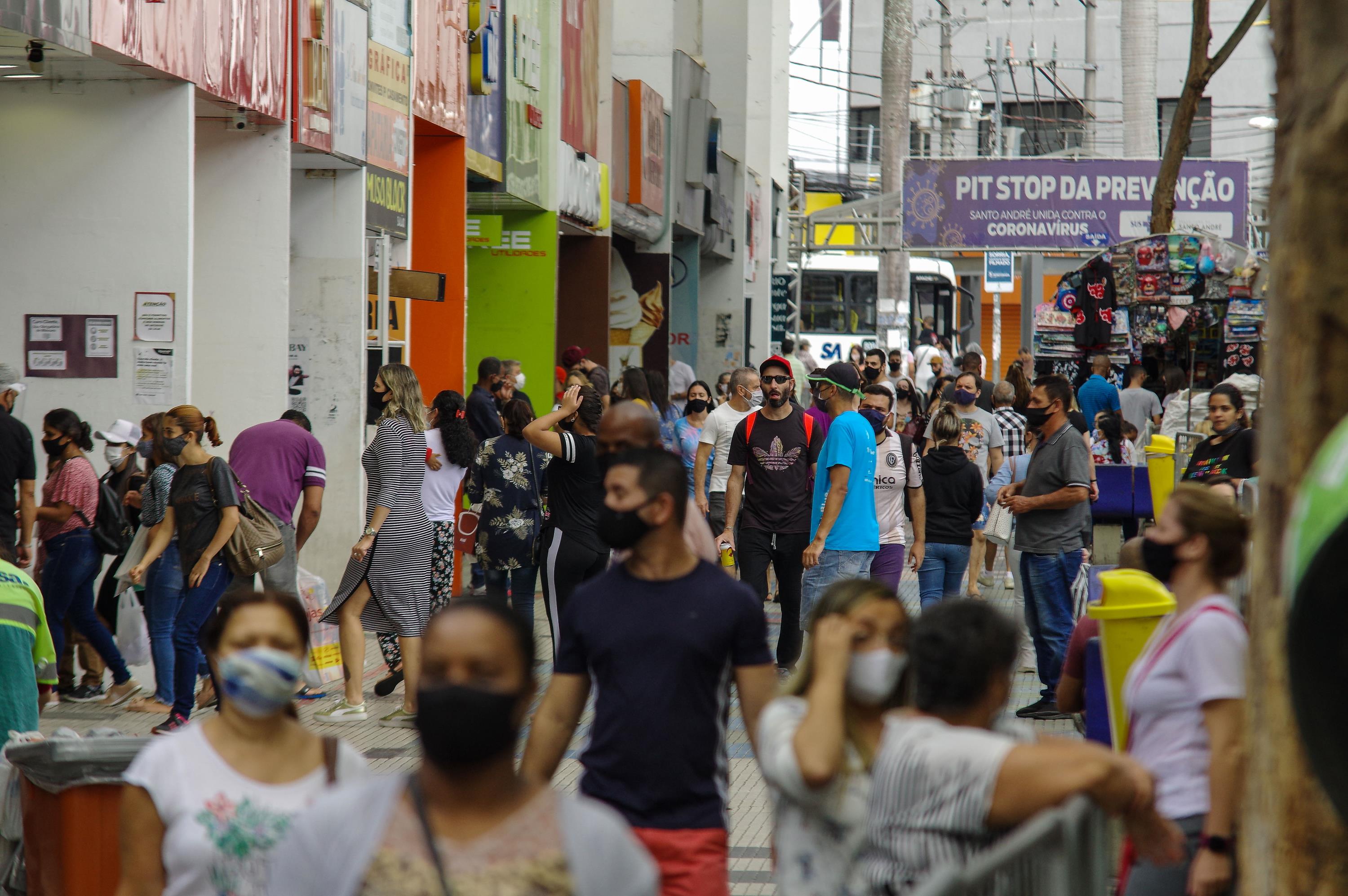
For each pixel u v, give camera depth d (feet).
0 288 103.65
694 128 244.83
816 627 33.68
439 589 100.12
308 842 24.63
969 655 32.55
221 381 116.67
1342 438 20.79
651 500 39.93
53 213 103.35
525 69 166.71
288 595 35.42
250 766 34.65
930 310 398.62
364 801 24.73
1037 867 27.55
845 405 97.50
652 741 39.19
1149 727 39.47
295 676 34.55
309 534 91.86
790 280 345.10
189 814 33.91
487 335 175.52
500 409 127.54
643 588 40.34
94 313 103.04
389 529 88.79
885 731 32.76
